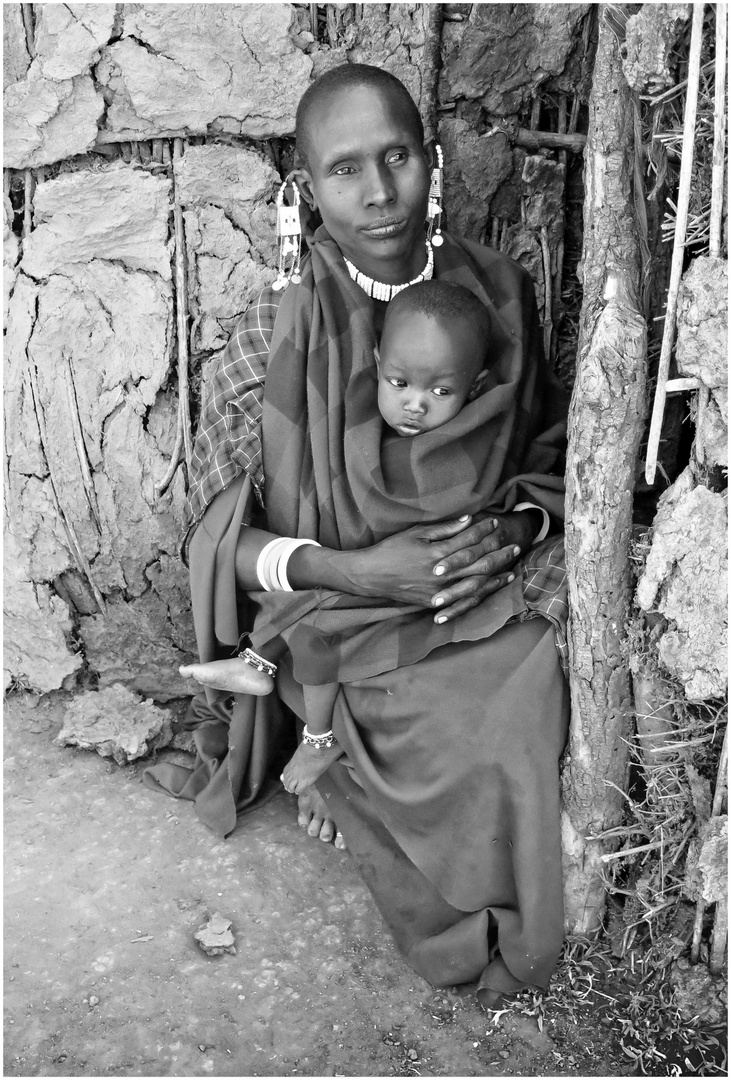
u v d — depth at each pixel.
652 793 2.15
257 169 2.84
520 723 2.14
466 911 2.25
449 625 2.22
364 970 2.26
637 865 2.25
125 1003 2.15
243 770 2.66
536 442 2.54
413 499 2.28
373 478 2.29
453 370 2.17
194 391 2.98
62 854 2.53
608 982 2.21
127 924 2.34
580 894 2.23
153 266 2.87
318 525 2.44
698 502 1.95
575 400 1.99
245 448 2.47
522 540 2.38
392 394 2.24
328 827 2.61
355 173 2.30
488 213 3.00
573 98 2.95
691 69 1.79
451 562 2.21
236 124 2.79
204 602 2.53
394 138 2.27
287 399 2.44
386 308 2.52
